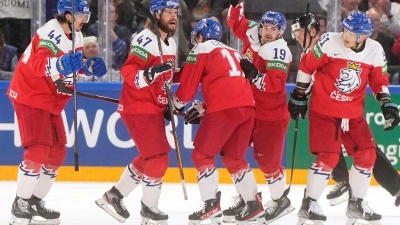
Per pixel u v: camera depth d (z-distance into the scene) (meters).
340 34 14.70
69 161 21.75
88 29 23.73
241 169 14.80
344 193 18.69
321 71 14.88
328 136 14.73
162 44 14.45
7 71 24.03
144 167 15.08
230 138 14.80
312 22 16.16
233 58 14.80
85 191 20.14
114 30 23.83
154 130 14.48
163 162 14.56
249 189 14.78
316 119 14.94
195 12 24.00
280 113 15.77
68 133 21.59
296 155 21.66
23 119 14.46
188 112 15.23
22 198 14.52
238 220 14.88
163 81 14.54
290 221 16.45
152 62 14.30
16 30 23.94
